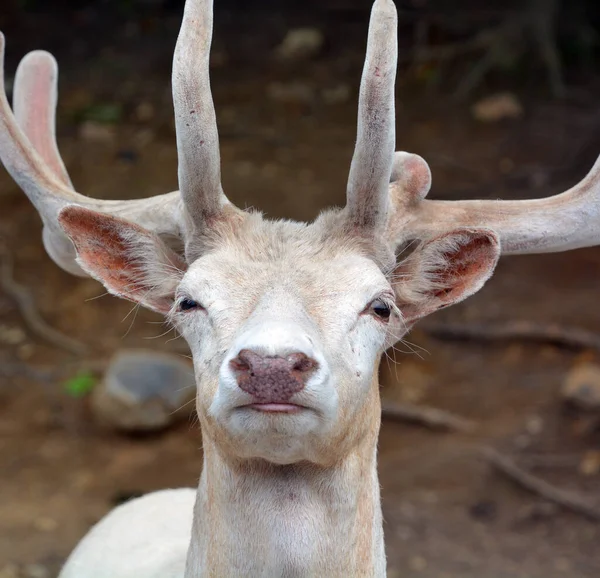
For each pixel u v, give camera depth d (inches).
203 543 136.9
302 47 543.2
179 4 582.2
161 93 508.7
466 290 145.7
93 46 548.7
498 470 308.5
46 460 319.3
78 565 178.9
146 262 147.6
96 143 469.7
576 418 329.1
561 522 289.0
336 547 133.0
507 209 150.9
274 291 127.0
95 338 379.6
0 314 393.4
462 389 349.1
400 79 528.7
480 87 516.1
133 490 304.2
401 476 308.5
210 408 123.5
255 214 141.2
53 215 158.6
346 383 126.0
